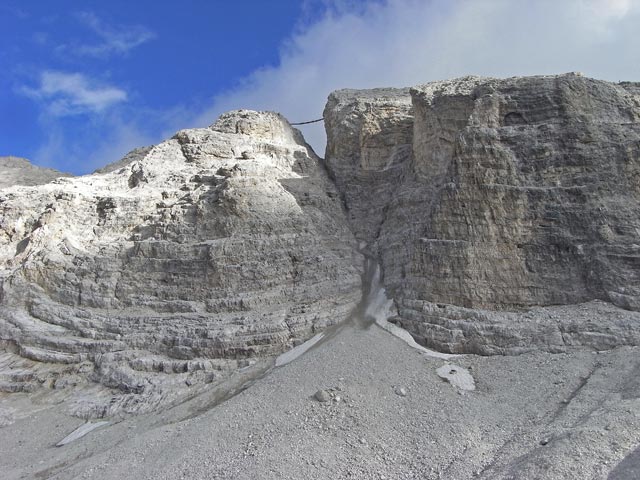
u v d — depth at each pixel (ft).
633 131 88.38
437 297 87.45
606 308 75.72
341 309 95.09
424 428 61.46
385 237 113.39
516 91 97.30
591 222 82.38
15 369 94.58
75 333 97.91
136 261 103.81
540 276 82.53
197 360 86.58
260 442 60.95
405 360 78.28
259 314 91.66
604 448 46.75
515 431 58.59
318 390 69.15
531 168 89.40
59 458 69.26
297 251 101.24
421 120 114.42
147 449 64.59
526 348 74.90
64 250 109.81
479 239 86.89
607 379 63.10
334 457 57.47
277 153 131.23
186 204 110.63
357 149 136.46
